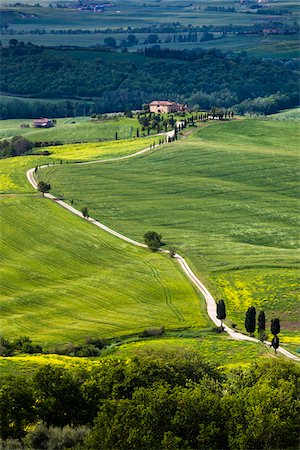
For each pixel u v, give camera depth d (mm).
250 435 198000
